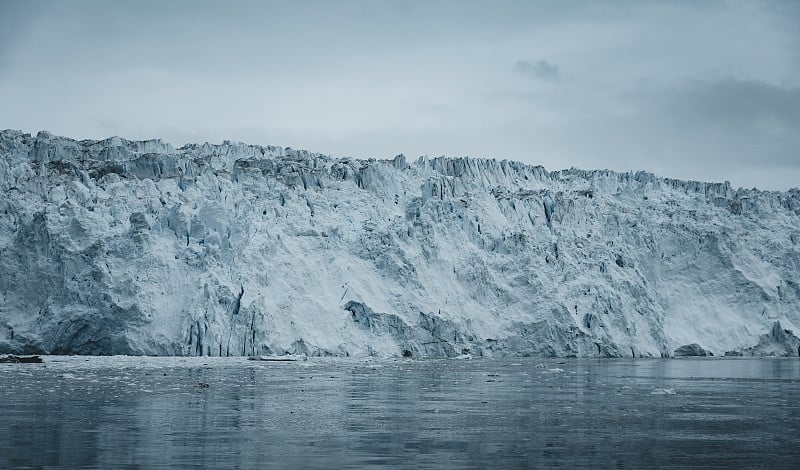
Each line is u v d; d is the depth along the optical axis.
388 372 106.81
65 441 46.69
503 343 153.75
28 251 134.62
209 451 44.00
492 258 163.25
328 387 82.69
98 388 77.00
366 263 152.25
